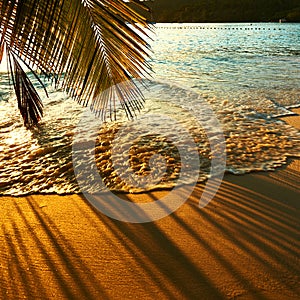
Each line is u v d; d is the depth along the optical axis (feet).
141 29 8.86
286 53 66.59
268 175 13.78
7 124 21.49
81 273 8.59
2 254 9.32
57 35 8.71
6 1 8.33
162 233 10.18
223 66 49.24
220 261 8.88
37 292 8.02
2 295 7.94
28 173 14.53
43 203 12.13
